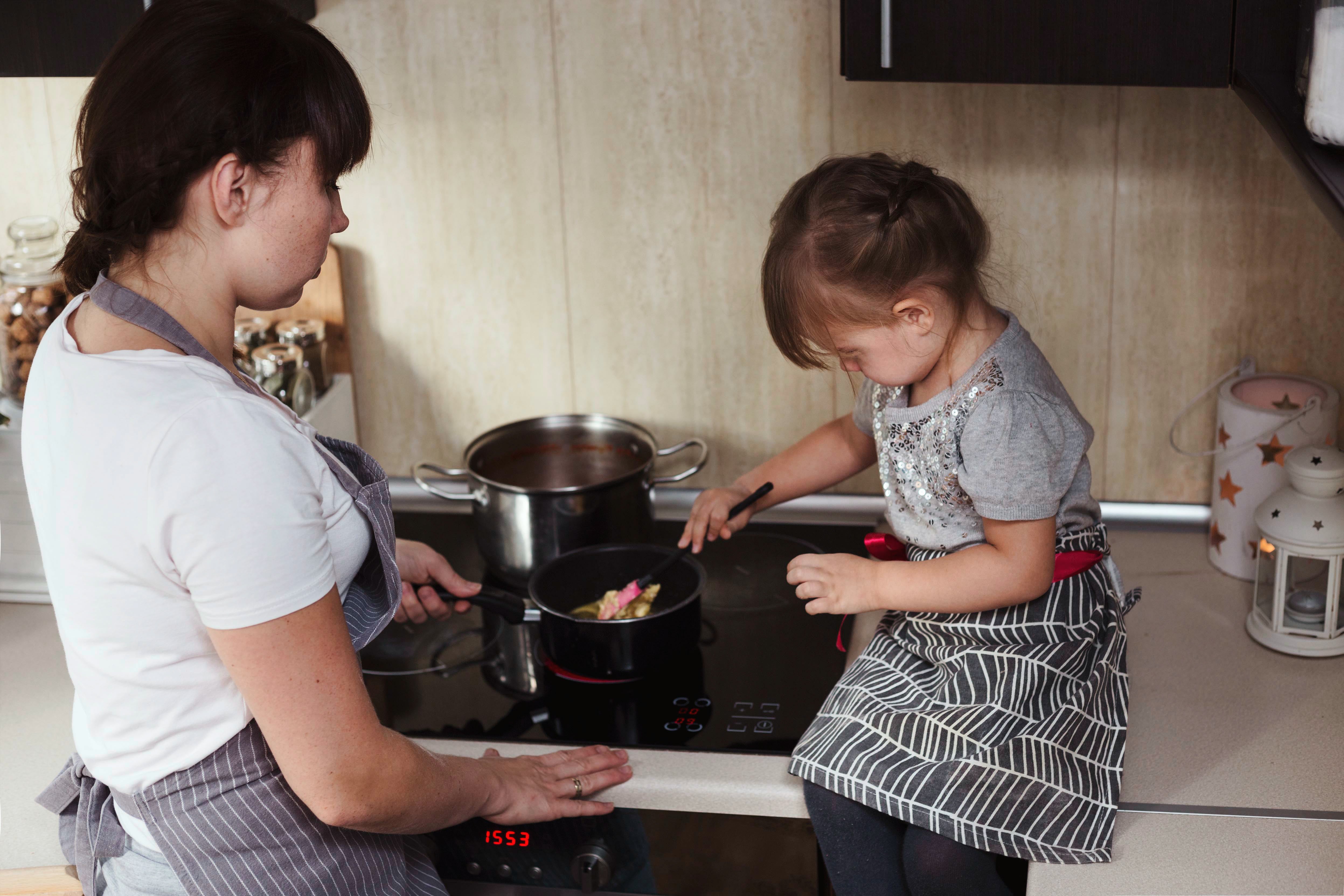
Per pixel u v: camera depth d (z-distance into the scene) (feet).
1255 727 3.77
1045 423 3.45
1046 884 3.13
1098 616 3.65
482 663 4.31
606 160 5.12
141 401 2.43
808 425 5.37
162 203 2.44
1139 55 3.73
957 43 3.82
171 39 2.40
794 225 3.44
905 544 4.06
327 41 2.63
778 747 3.69
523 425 5.24
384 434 5.70
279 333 5.22
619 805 3.51
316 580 2.52
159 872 2.87
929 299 3.41
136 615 2.53
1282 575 4.14
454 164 5.22
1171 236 4.83
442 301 5.44
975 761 3.36
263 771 2.80
